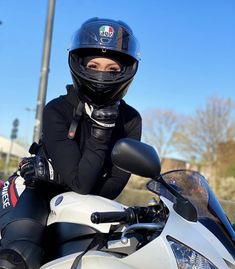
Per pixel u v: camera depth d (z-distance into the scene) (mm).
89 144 2812
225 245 2490
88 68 2904
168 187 2557
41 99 8398
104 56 2900
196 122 35469
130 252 2514
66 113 3025
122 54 2918
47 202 3068
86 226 2695
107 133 2791
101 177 3076
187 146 34938
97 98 2863
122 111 3232
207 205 2656
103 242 2596
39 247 2770
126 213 2490
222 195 17328
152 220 2684
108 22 2992
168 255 2367
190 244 2383
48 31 8477
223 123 34000
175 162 34812
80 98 2930
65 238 2791
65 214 2799
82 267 2486
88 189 2828
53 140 2947
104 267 2432
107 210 2662
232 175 29953
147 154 2428
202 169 33625
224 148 32656
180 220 2498
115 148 2463
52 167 3008
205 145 34250
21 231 2828
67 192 2975
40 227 2875
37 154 3275
